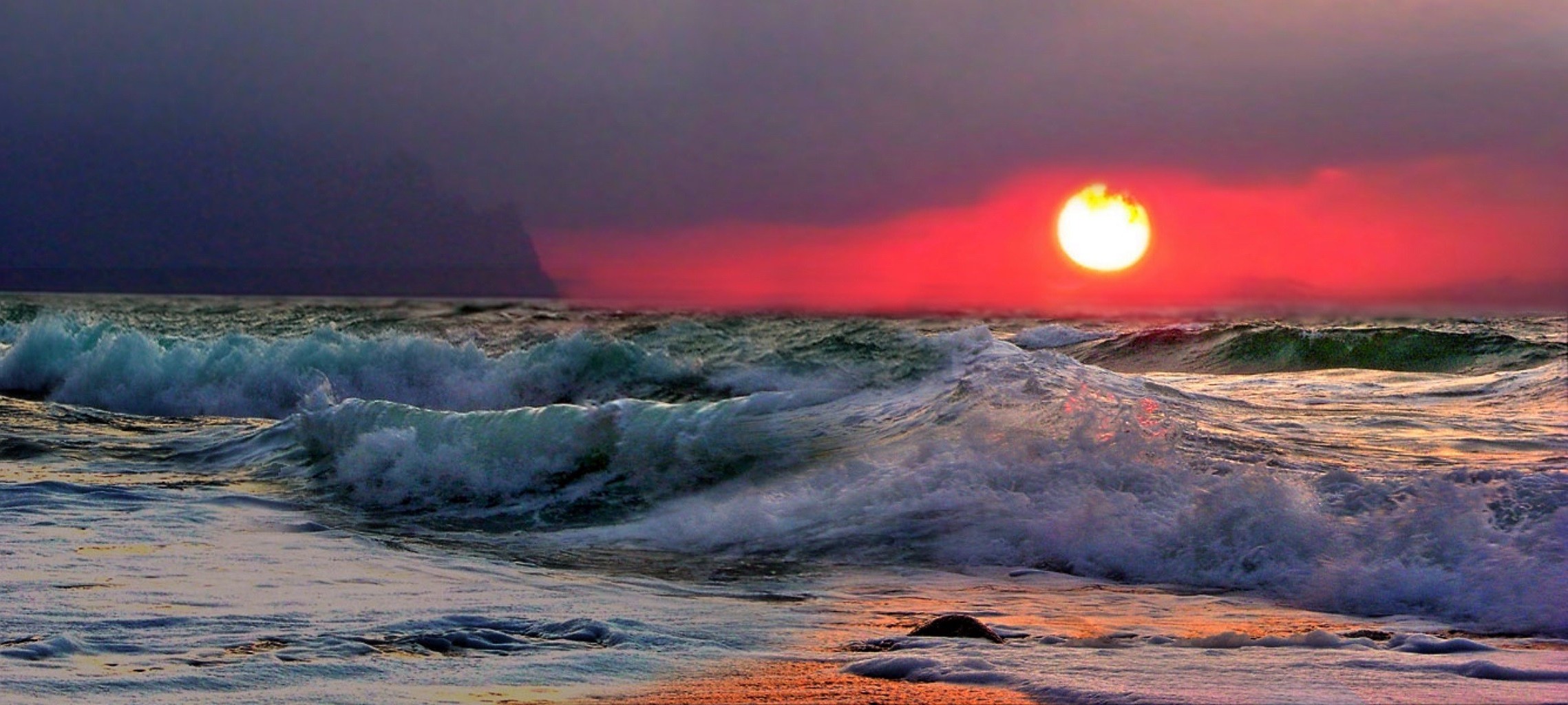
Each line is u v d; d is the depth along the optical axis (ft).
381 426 38.47
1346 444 36.86
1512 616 20.51
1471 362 74.43
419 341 65.10
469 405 60.70
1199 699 13.83
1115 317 138.21
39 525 27.89
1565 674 15.21
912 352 50.01
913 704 13.89
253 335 74.33
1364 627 20.07
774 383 54.19
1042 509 28.07
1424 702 13.85
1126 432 33.04
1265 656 16.31
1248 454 33.32
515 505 32.65
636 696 14.44
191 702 13.80
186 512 30.60
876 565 25.44
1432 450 36.19
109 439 41.96
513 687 14.80
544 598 21.75
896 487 30.42
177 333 77.82
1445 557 23.47
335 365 62.90
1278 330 84.89
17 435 41.75
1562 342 78.84
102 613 19.01
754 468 34.01
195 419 47.73
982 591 23.17
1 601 19.79
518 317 94.63
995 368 44.06
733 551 26.94
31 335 64.85
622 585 23.44
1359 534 24.95
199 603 20.16
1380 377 63.67
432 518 31.50
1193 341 87.25
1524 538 23.86
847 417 38.73
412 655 16.57
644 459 35.12
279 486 35.14
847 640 18.15
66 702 13.69
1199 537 25.55
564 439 36.35
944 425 35.45
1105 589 23.53
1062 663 15.74
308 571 23.86
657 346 65.31
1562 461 33.91
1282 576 23.47
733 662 16.37
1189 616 21.03
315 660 16.08
